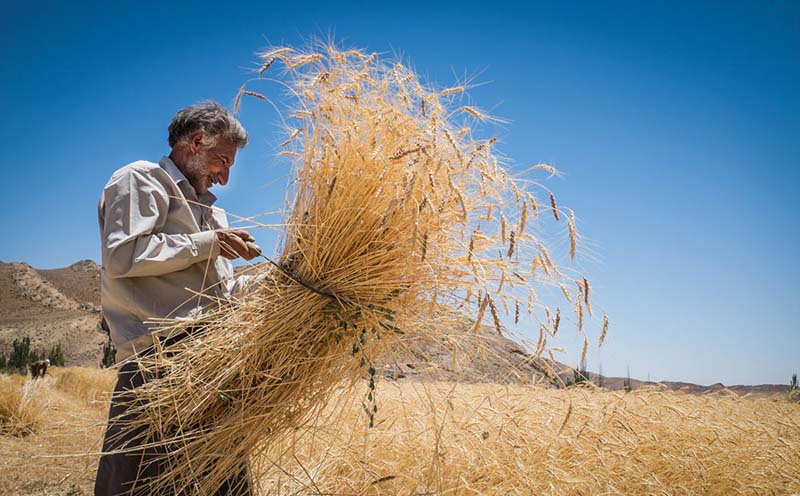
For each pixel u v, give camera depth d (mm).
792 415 5082
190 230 2760
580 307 2496
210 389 2510
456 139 2527
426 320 2727
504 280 2621
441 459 3426
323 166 2625
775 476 3951
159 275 2656
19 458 5020
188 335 2596
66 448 5273
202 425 2562
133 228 2559
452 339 2811
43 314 137750
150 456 2520
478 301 2557
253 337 2551
